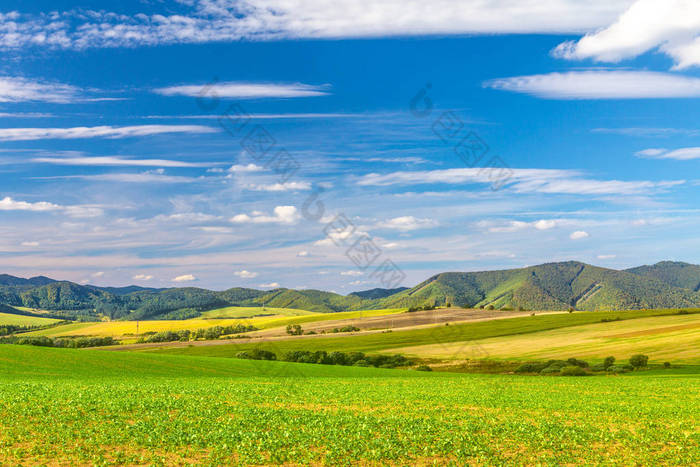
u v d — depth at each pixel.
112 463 21.23
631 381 64.00
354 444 25.09
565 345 114.12
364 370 81.50
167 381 56.19
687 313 153.88
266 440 25.22
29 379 55.12
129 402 35.16
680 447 26.05
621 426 31.80
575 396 47.81
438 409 37.75
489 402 42.31
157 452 22.98
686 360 88.44
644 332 123.94
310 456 22.97
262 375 69.94
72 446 23.36
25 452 22.11
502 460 23.59
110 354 80.94
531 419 34.16
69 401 34.56
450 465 22.45
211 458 22.22
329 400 41.72
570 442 27.09
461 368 91.75
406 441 25.98
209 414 31.94
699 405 41.59
